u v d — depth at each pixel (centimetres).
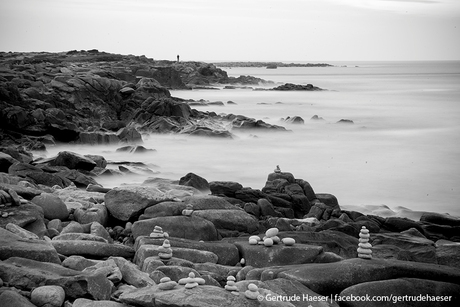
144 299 788
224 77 11906
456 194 2498
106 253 1057
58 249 1039
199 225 1231
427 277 962
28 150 3081
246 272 989
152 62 10644
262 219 1631
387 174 2916
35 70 5597
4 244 944
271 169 3008
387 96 9100
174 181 2002
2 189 1254
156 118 4184
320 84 13425
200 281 824
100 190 1664
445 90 10844
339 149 3719
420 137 4347
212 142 3784
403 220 1673
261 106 6925
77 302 788
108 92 4659
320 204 1748
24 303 757
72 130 3431
